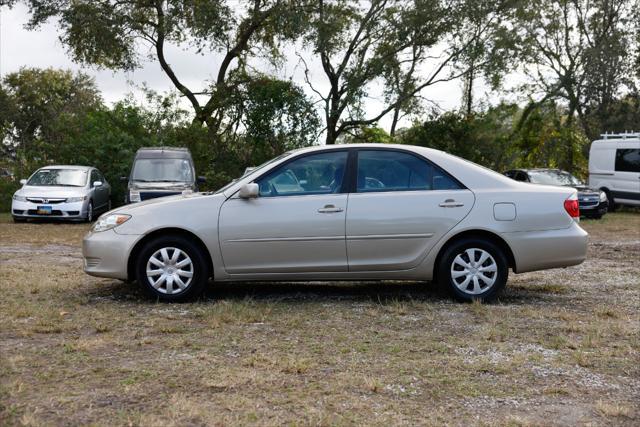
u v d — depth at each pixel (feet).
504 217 23.07
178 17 90.48
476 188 23.38
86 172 65.92
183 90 97.76
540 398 13.75
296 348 17.26
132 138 83.46
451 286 23.32
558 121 106.11
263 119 88.33
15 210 60.90
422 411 12.85
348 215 22.90
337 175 23.44
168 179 58.13
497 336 18.70
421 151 23.72
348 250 22.98
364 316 21.20
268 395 13.56
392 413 12.69
